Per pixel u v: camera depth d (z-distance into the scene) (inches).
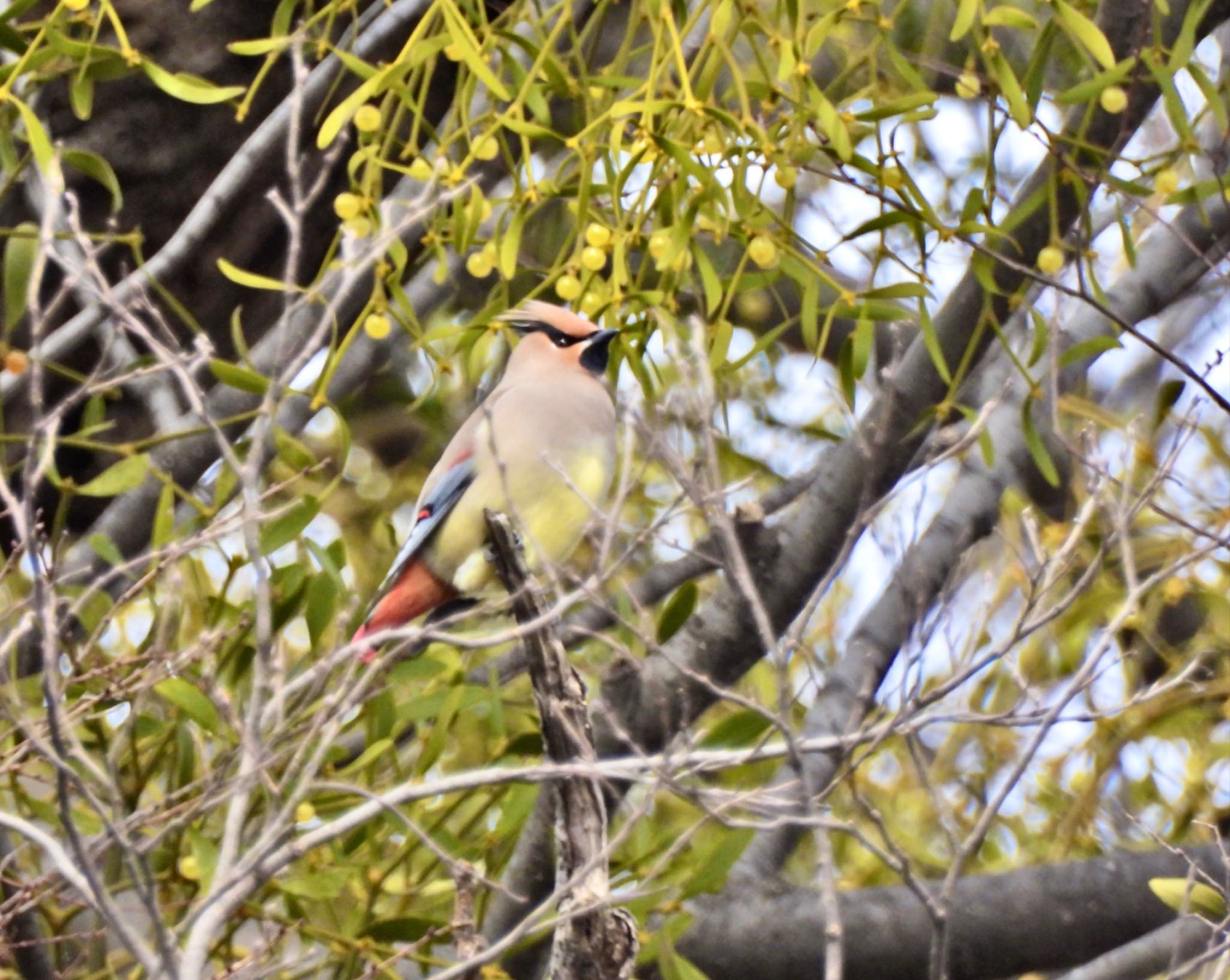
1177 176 297.3
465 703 295.9
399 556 334.0
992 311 306.5
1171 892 305.3
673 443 310.3
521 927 229.0
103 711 281.7
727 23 279.3
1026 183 316.2
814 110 279.6
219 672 296.0
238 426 361.4
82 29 337.4
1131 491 327.0
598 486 341.4
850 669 357.1
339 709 247.9
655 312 290.5
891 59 346.0
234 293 356.8
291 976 304.7
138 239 299.0
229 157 351.6
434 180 277.4
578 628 292.2
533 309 355.3
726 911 339.0
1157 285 400.5
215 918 228.1
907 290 289.4
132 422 354.6
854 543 277.4
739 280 290.2
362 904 301.6
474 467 335.9
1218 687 375.2
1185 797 376.5
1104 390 489.4
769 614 325.4
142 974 292.4
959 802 409.1
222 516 296.0
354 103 278.4
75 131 344.8
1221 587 392.8
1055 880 343.3
